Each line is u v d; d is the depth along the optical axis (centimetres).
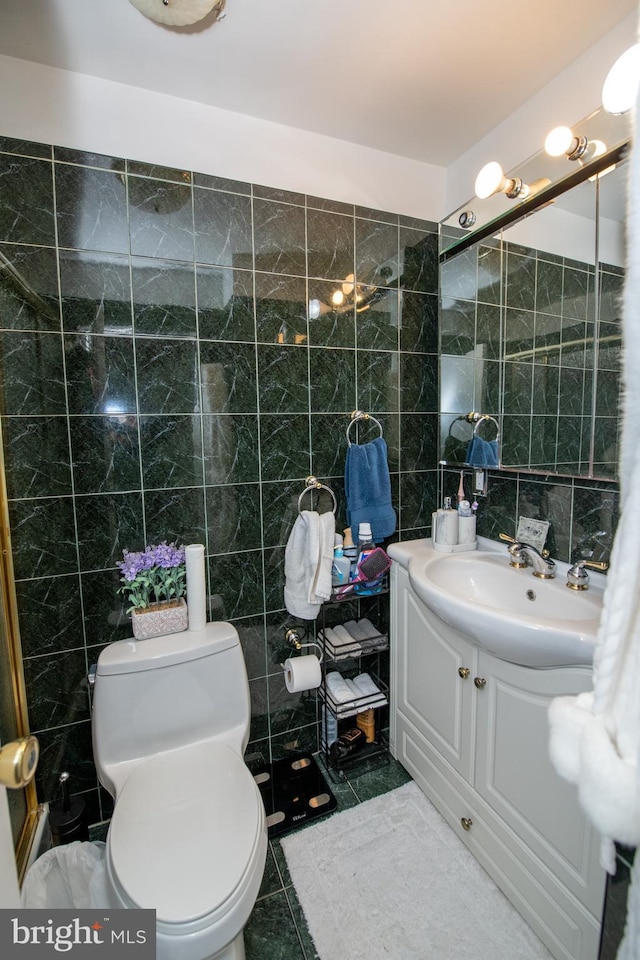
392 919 112
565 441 129
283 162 146
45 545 126
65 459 126
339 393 160
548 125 131
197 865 87
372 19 106
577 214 122
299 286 150
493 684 114
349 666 178
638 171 40
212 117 135
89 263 124
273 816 140
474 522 158
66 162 120
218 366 140
